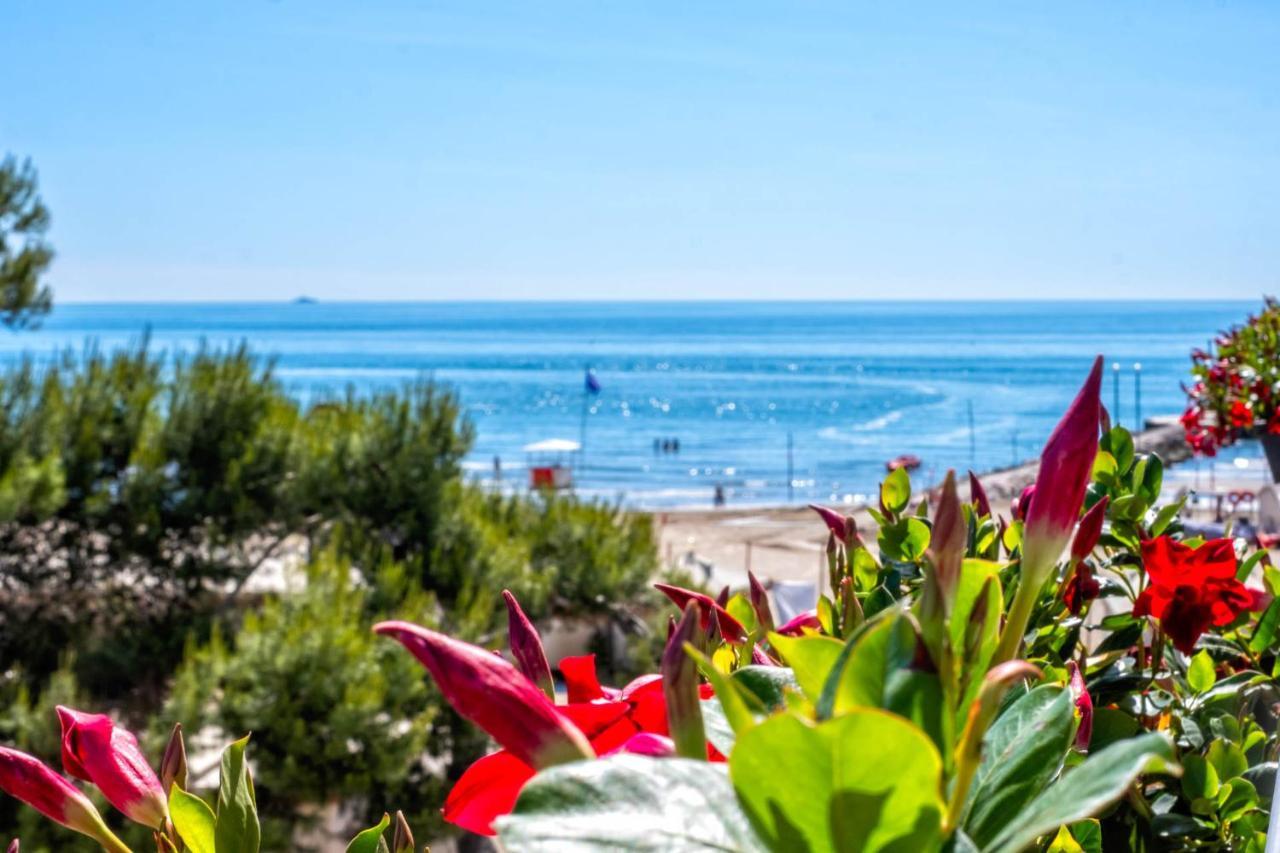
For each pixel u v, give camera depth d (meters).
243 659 8.60
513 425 74.31
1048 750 0.60
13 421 10.83
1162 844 1.08
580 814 0.49
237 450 12.12
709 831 0.49
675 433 70.62
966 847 0.48
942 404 85.38
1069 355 149.12
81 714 0.87
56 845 7.37
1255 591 1.43
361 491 12.35
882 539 1.28
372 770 8.44
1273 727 1.44
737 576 18.81
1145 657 1.41
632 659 12.56
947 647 0.54
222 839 0.74
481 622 10.66
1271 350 5.61
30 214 13.09
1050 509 0.65
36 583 11.18
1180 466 29.44
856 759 0.43
